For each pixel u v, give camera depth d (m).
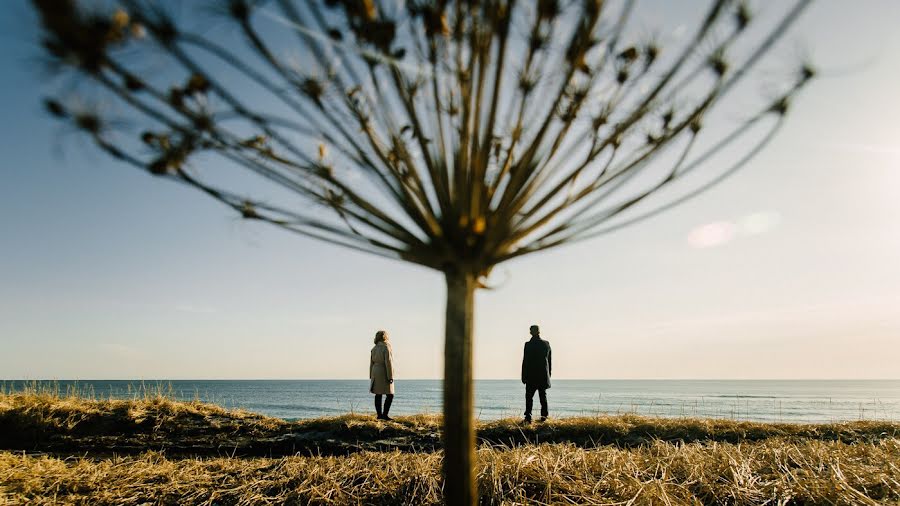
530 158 1.95
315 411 56.78
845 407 55.34
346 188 2.01
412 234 2.10
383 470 5.15
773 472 4.79
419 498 4.47
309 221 2.11
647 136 2.23
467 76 1.94
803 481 4.34
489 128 1.83
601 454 5.46
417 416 10.92
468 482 2.01
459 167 2.00
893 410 49.16
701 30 1.80
